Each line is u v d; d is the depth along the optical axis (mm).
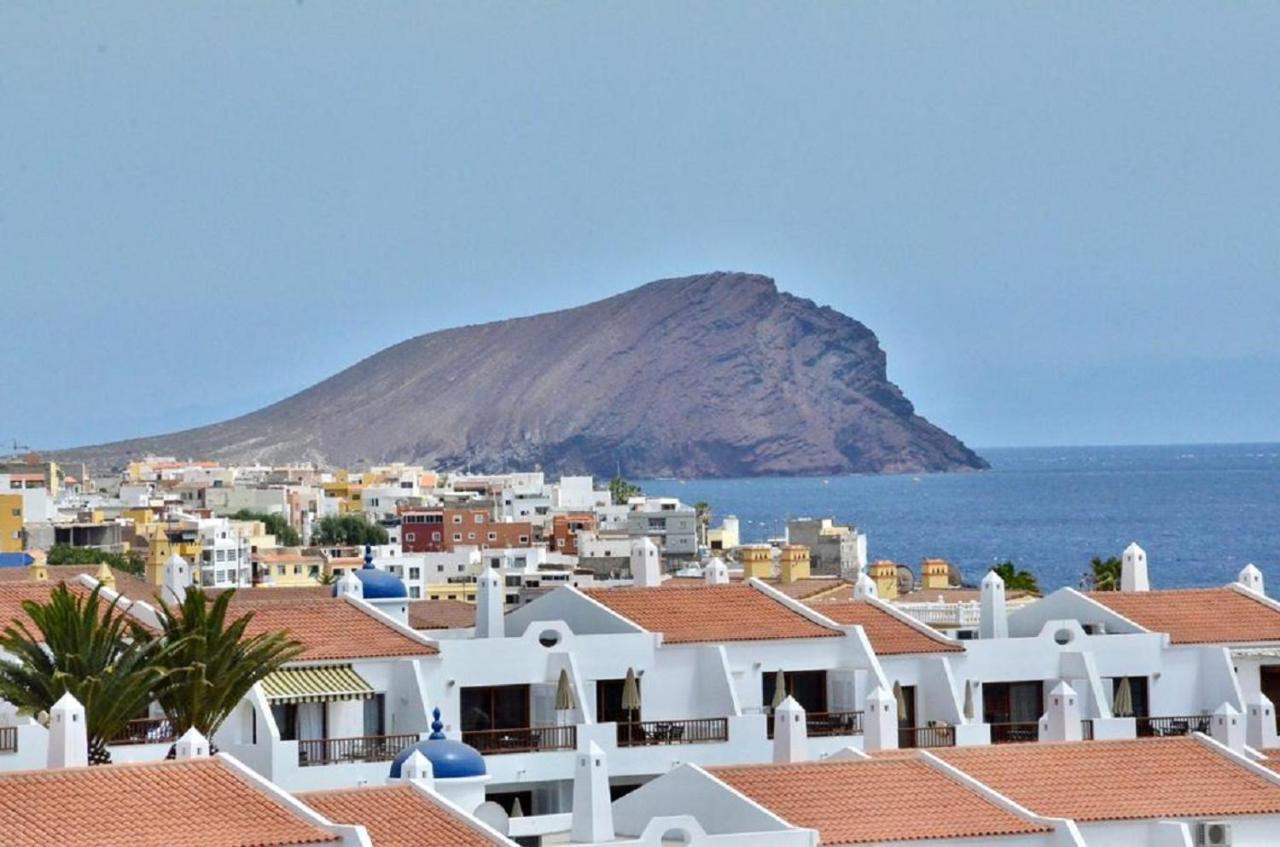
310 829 136125
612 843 152000
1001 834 155750
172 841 133125
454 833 143625
